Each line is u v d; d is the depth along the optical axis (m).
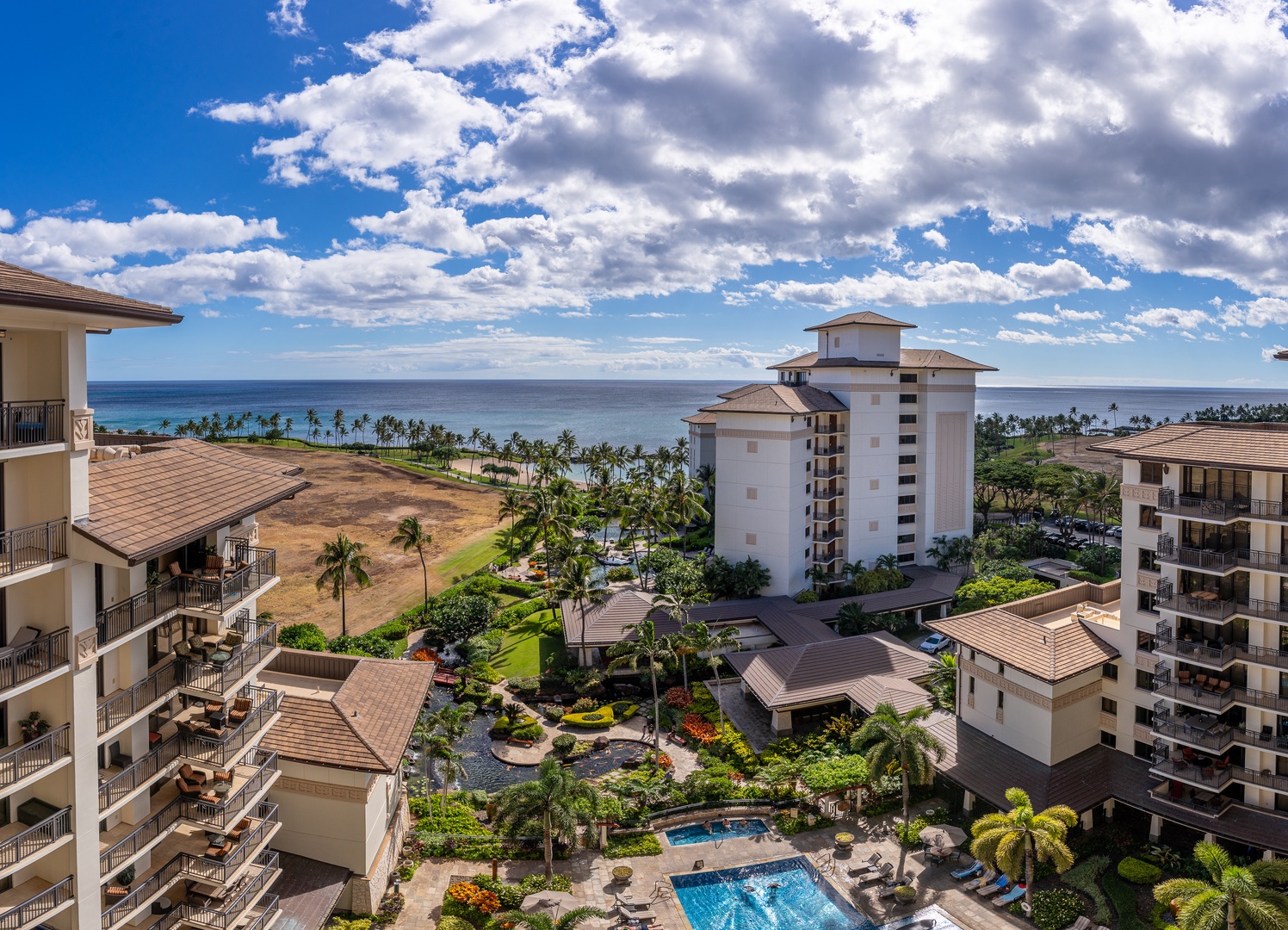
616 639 60.41
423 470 167.62
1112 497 92.00
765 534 74.06
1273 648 36.41
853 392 77.50
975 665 44.56
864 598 69.56
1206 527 38.34
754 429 73.69
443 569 94.69
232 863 27.59
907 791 38.84
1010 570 74.75
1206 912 26.73
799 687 50.53
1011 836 32.53
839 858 37.72
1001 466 110.06
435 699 57.66
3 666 20.83
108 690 25.38
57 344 22.06
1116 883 34.88
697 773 43.72
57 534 21.91
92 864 23.03
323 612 79.12
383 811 35.19
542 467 134.12
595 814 37.12
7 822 22.83
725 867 37.06
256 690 31.92
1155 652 39.22
